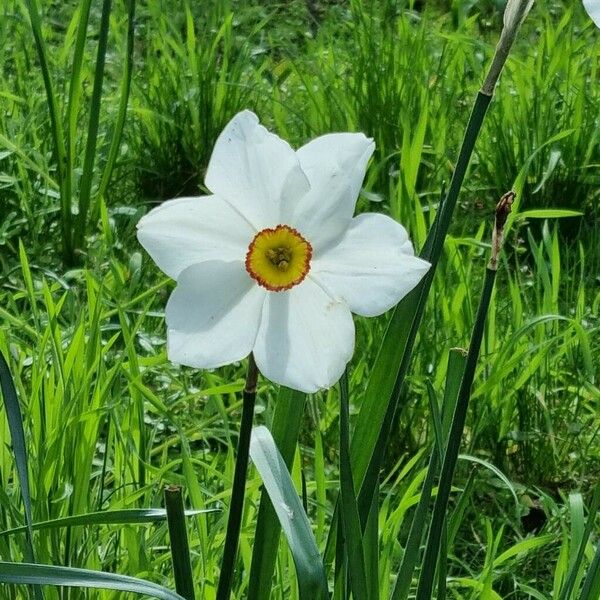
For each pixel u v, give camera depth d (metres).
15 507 0.75
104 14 1.31
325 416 1.03
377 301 0.52
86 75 1.69
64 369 0.86
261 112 1.69
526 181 1.52
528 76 1.66
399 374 0.60
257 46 2.06
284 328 0.52
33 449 0.81
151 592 0.57
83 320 0.89
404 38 1.80
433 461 0.62
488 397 1.04
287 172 0.52
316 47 1.99
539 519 1.04
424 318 1.10
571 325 1.12
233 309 0.52
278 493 0.58
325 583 0.57
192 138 1.60
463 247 1.35
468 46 1.81
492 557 0.77
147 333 1.16
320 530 0.77
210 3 2.13
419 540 0.62
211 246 0.53
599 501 0.65
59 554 0.75
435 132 1.52
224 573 0.57
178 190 1.60
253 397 0.55
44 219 1.43
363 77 1.67
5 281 1.29
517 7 0.53
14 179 1.34
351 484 0.57
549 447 1.08
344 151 0.53
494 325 1.12
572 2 2.15
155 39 1.84
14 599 0.74
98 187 1.52
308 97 1.70
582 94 1.54
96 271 1.16
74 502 0.76
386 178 1.48
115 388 0.94
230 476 0.83
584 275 1.38
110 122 1.63
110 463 0.92
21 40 1.77
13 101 1.58
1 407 0.83
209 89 1.60
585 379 1.10
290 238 0.52
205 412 1.07
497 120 1.59
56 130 1.35
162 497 0.80
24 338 1.11
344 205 0.52
